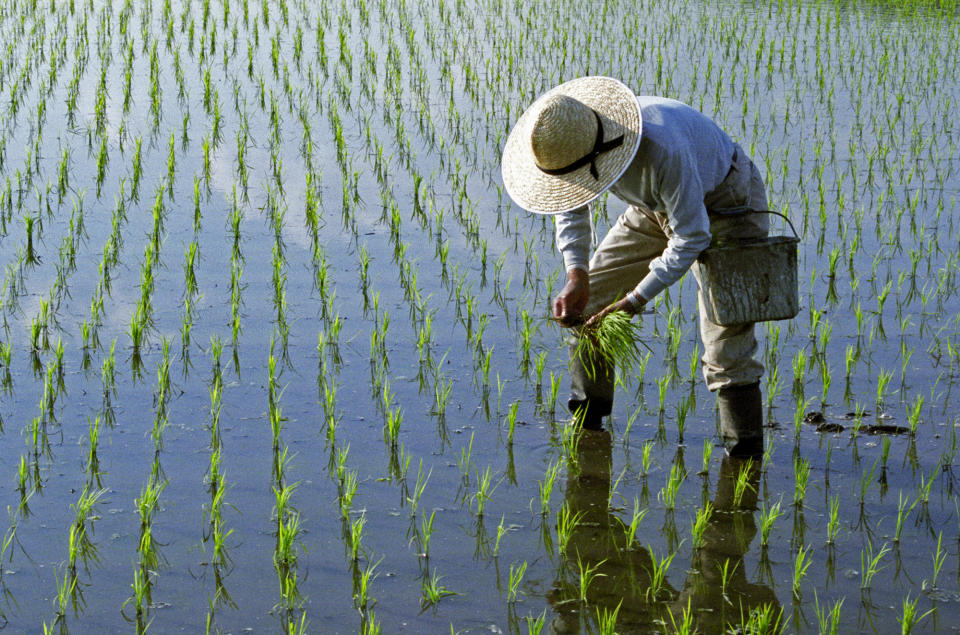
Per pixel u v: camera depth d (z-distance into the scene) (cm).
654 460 460
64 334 556
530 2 1620
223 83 1086
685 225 401
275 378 519
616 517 415
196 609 348
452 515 411
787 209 760
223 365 530
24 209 734
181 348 546
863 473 446
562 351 561
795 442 475
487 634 341
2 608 346
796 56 1288
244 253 675
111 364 502
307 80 1107
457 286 640
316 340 563
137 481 425
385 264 670
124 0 1505
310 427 475
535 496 428
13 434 459
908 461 458
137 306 569
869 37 1410
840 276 669
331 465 445
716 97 1077
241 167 830
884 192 820
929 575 378
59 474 429
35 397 493
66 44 1223
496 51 1266
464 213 766
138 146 801
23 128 910
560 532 389
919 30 1462
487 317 598
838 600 363
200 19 1402
